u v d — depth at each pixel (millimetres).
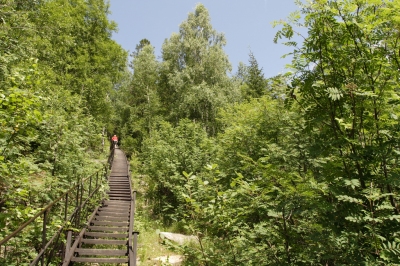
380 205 2859
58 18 14500
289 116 6465
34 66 5062
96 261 5906
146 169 14516
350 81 3201
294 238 4004
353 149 3240
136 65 38875
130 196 11461
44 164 6324
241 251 4402
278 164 5758
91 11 24750
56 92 12664
